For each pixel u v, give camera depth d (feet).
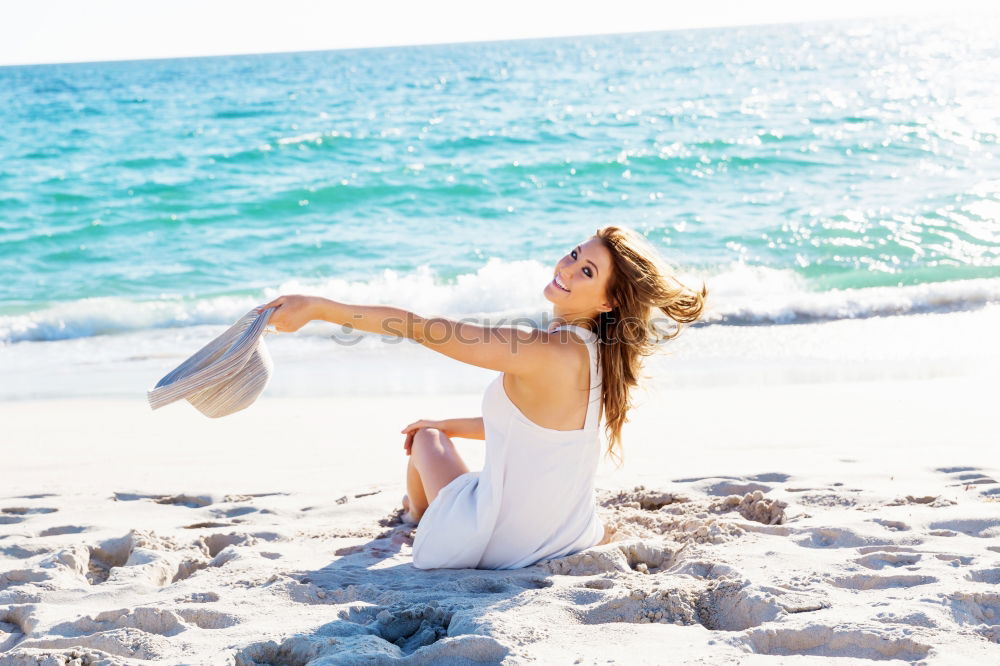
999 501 12.26
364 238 46.73
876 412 19.53
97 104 112.27
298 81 155.84
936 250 39.91
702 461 15.80
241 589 9.64
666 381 23.49
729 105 92.43
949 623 7.82
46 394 24.22
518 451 10.03
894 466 14.71
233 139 78.43
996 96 88.69
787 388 22.30
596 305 10.00
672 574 9.75
